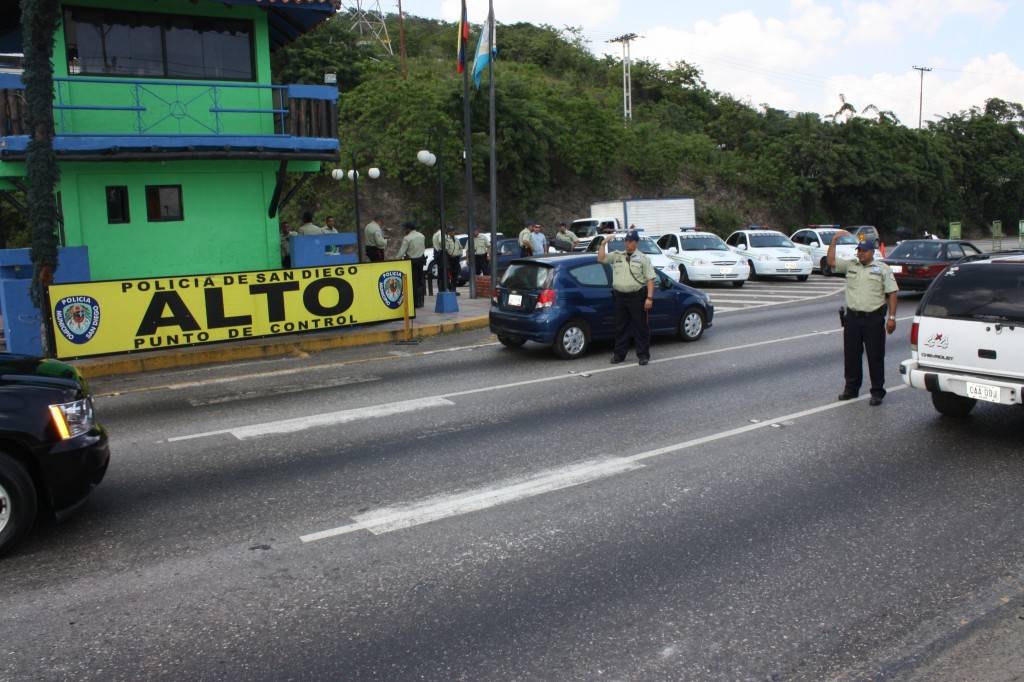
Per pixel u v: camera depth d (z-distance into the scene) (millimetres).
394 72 42500
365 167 35938
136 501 6387
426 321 16016
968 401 8359
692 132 55781
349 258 16766
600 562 5137
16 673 3969
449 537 5582
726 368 11578
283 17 16969
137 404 10008
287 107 16781
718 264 23953
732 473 6867
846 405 9227
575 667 3955
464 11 18531
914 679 3818
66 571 5133
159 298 12680
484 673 3916
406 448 7762
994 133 65188
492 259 19750
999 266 7695
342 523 5863
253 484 6758
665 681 3830
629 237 11836
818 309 18625
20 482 5359
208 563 5219
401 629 4344
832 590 4715
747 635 4230
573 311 12477
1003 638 4160
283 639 4262
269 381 11273
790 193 50719
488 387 10539
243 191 16344
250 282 13430
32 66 11445
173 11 15484
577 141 42500
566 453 7504
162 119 15508
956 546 5293
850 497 6238
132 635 4328
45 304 11828
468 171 19562
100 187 15031
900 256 20047
